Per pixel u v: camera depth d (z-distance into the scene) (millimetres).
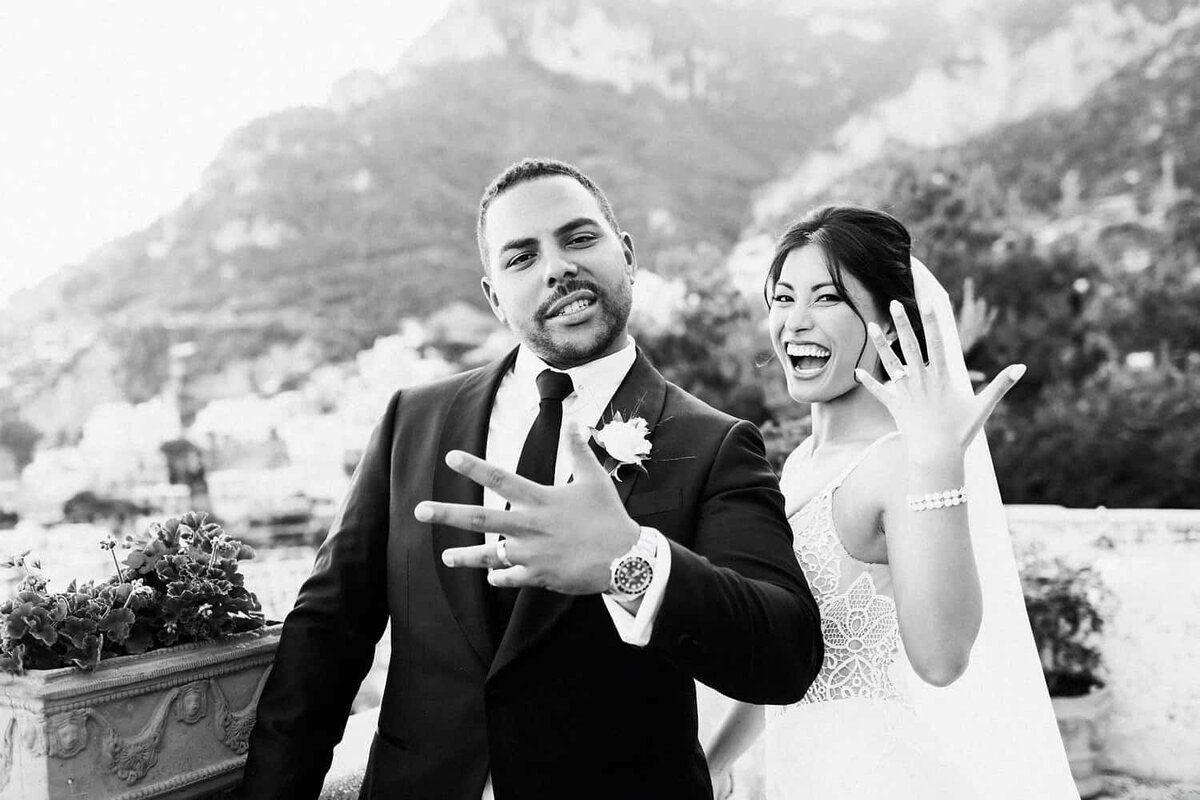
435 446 1665
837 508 1864
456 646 1506
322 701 1567
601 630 1447
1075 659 3982
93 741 1380
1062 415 7844
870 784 1761
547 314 1604
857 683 1818
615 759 1436
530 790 1416
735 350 7305
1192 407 7559
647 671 1458
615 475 1533
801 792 1882
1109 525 4188
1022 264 8320
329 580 1642
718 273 8305
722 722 2221
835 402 2049
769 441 5641
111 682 1387
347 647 1613
